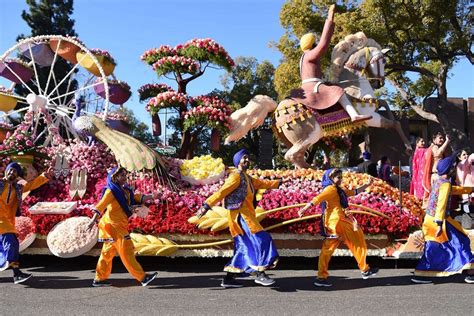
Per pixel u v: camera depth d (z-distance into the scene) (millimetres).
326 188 6422
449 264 6266
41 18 34750
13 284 6504
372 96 10492
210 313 5039
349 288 6234
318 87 10062
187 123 10680
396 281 6668
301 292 6000
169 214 7797
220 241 7668
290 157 9875
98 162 8531
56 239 7492
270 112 10758
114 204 6266
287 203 7918
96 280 6348
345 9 23359
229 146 29391
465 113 29828
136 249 7484
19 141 8453
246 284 6488
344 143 14414
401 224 7789
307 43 10523
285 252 7691
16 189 6613
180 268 7805
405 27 22844
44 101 12570
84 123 8398
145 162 7906
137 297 5754
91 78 14086
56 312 5082
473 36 22859
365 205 7887
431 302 5449
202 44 11242
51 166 8492
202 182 8328
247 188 6199
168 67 11312
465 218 8844
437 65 26688
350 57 10703
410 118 28516
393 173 12594
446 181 6340
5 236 6363
